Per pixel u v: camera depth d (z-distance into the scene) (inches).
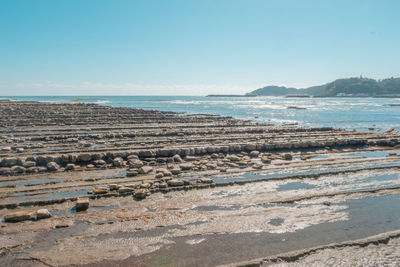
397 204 409.4
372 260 272.5
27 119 1455.5
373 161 653.9
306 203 405.7
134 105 3868.1
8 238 297.4
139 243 293.3
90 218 344.2
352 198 427.2
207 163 602.5
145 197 411.8
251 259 270.4
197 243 295.6
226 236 310.7
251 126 1312.7
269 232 321.7
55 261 261.7
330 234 321.1
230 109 3122.5
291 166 599.2
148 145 772.0
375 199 426.0
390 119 1895.9
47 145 768.3
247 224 338.3
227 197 419.5
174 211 368.5
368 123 1641.2
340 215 369.4
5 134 967.0
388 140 886.4
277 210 378.9
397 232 319.3
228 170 559.2
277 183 488.1
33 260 263.1
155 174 522.6
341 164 624.7
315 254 278.1
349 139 872.9
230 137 931.3
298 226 338.0
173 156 639.1
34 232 310.5
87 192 424.5
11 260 262.7
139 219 343.9
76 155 588.1
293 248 291.3
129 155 628.4
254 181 491.5
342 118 1988.2
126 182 474.3
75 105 2876.5
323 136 987.9
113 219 343.0
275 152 751.7
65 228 320.2
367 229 335.0
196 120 1566.2
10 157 575.5
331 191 454.0
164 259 267.6
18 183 469.4
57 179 490.9
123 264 259.4
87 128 1152.2
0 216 347.6
